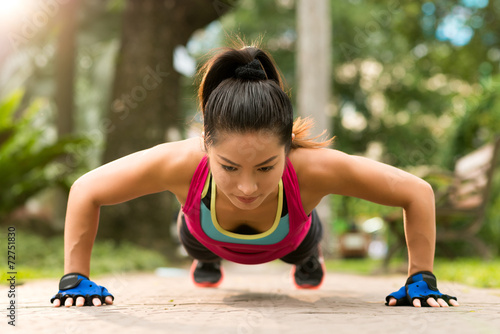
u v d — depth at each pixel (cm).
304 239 284
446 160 866
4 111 685
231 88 195
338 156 234
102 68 1833
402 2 1227
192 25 811
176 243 782
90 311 218
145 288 351
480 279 379
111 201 247
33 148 720
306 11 766
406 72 1588
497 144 548
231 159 192
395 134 1611
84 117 2058
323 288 361
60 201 1036
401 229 645
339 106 1630
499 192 734
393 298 241
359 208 1312
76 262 249
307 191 236
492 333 163
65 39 1213
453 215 562
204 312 214
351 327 173
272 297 286
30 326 180
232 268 754
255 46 225
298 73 777
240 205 206
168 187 241
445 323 181
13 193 702
